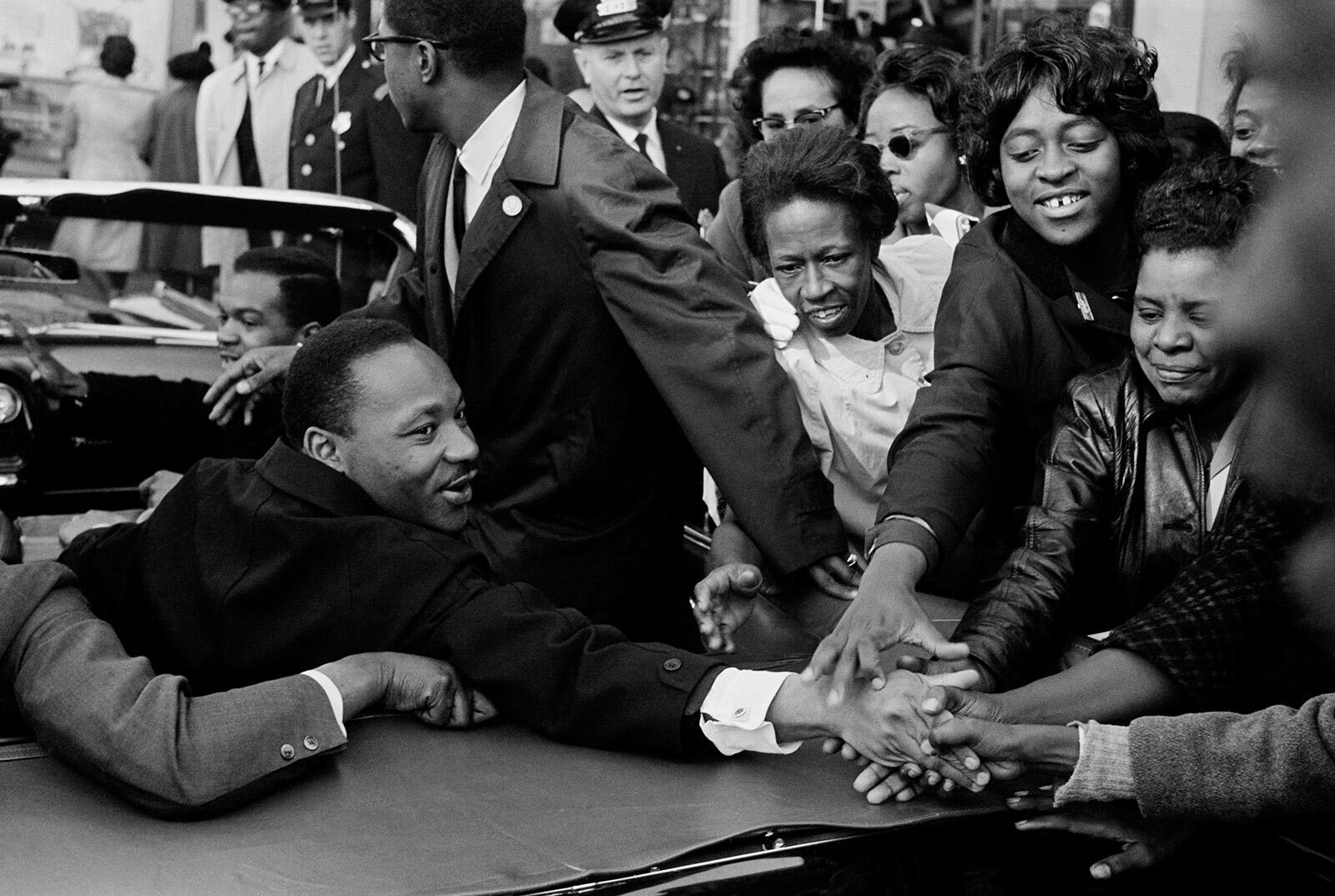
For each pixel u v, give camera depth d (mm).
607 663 1720
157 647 1893
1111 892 1366
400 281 2678
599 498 2318
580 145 2227
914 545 1836
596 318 2248
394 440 1867
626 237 2166
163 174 5246
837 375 2383
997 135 2133
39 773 1610
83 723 1534
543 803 1549
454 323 2342
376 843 1436
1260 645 1605
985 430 1995
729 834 1438
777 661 1962
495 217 2234
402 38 2225
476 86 2242
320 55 4527
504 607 1778
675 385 2174
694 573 2648
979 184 2227
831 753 1658
